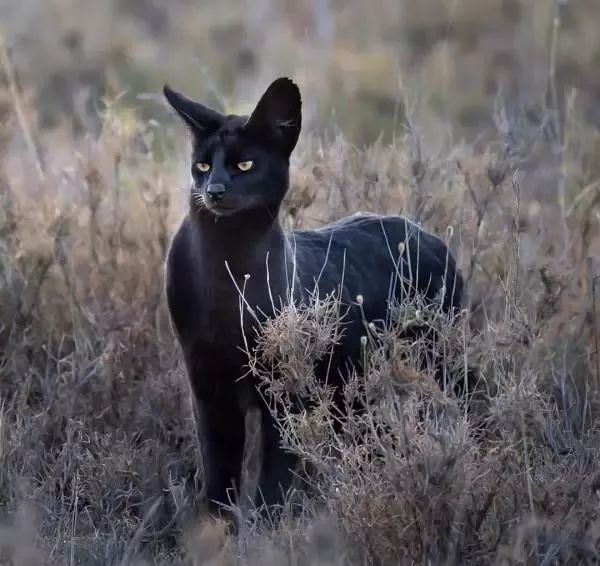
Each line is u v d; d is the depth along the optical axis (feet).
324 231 43.80
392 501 34.99
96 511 40.06
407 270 43.62
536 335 41.60
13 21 90.68
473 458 36.52
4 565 34.78
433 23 98.27
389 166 52.13
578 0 95.25
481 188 51.16
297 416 36.86
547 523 35.35
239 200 38.55
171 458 43.21
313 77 84.12
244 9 101.96
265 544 35.50
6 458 40.60
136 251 50.11
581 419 42.91
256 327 39.17
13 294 47.24
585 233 49.11
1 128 55.57
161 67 90.17
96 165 52.06
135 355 46.62
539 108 72.43
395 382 36.29
